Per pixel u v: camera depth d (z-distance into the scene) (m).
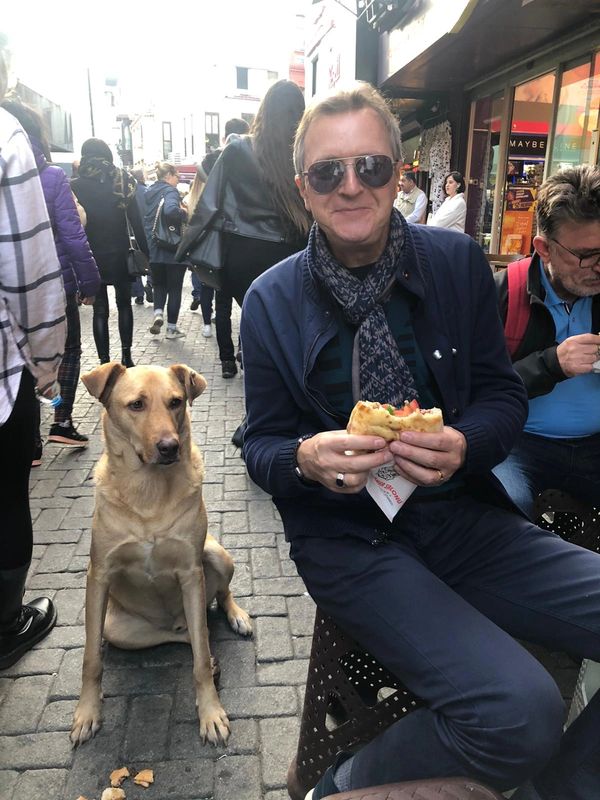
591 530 2.43
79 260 4.05
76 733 2.06
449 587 1.58
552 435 2.38
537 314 2.32
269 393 1.75
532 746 1.24
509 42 6.91
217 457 4.43
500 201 8.28
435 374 1.67
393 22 8.53
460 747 1.31
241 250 3.72
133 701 2.25
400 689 1.69
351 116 1.55
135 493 2.11
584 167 2.09
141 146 62.28
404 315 1.68
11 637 2.41
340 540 1.62
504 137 8.08
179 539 2.16
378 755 1.45
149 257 7.90
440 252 1.73
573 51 6.43
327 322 1.64
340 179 1.55
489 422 1.61
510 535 1.66
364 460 1.40
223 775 1.95
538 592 1.55
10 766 1.98
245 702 2.24
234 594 2.87
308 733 1.75
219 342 6.25
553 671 2.35
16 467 2.19
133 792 1.89
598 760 1.48
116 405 2.14
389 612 1.45
